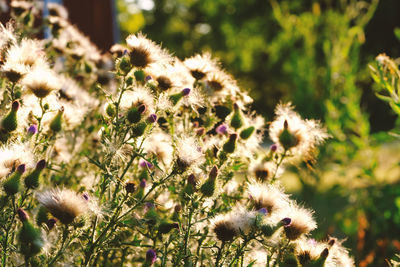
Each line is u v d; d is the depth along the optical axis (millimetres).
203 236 1987
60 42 3609
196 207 1974
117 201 2092
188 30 31047
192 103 2465
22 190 1903
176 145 2258
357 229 5145
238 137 2326
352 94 6523
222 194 2287
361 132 5957
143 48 2215
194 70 2605
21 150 2023
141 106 2029
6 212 1972
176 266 1984
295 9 15602
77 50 3592
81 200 1804
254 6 22047
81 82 3658
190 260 1983
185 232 2057
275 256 2092
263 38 19875
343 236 5594
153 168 2432
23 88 2285
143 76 2336
